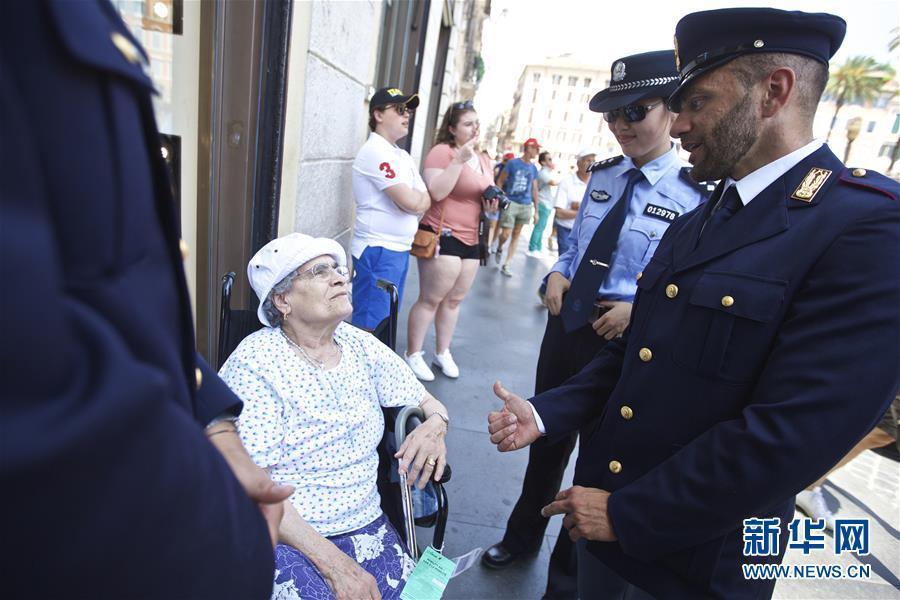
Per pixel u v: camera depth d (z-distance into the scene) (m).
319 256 1.45
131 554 0.36
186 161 1.75
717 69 0.99
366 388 1.56
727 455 0.91
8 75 0.30
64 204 0.33
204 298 1.97
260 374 1.38
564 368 1.93
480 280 6.69
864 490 2.97
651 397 1.10
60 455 0.29
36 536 0.32
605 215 1.82
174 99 1.62
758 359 0.95
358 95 3.00
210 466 0.43
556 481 1.93
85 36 0.33
